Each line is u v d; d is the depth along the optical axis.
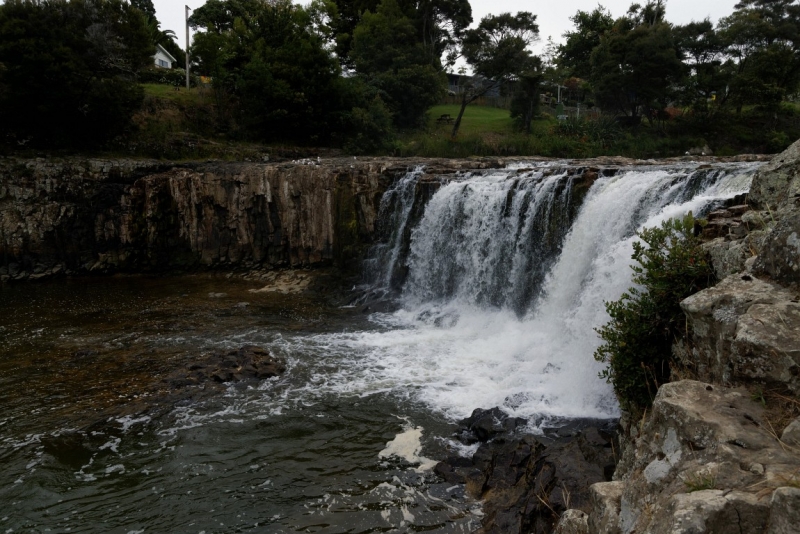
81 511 9.96
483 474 10.47
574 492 8.55
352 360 17.06
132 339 19.22
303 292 26.36
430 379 15.48
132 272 31.53
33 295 26.39
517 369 15.77
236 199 30.62
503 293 21.33
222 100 44.34
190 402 14.12
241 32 47.69
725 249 7.84
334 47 54.91
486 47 49.62
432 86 50.19
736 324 5.68
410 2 59.88
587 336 13.78
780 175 8.66
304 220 29.91
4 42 32.69
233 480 10.86
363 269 27.30
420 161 33.94
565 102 65.31
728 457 4.20
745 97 44.91
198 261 31.30
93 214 31.00
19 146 34.00
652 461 4.92
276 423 13.06
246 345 18.16
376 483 10.66
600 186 18.47
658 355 8.52
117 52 36.31
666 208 14.28
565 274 17.84
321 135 44.78
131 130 38.25
